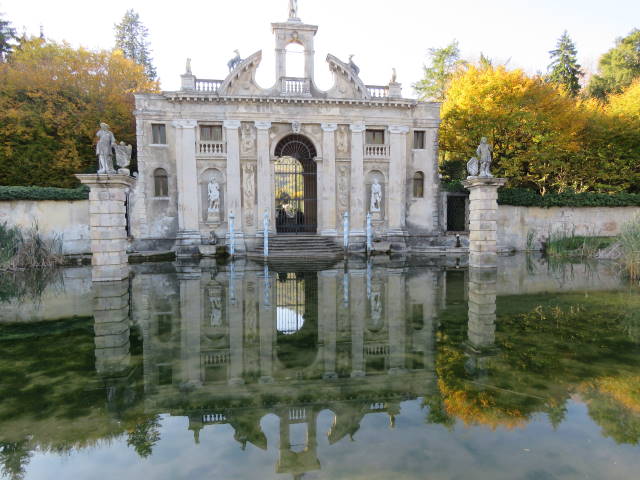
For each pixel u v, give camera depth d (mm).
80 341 7574
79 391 5418
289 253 23266
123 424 4590
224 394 5305
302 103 25625
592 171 32062
